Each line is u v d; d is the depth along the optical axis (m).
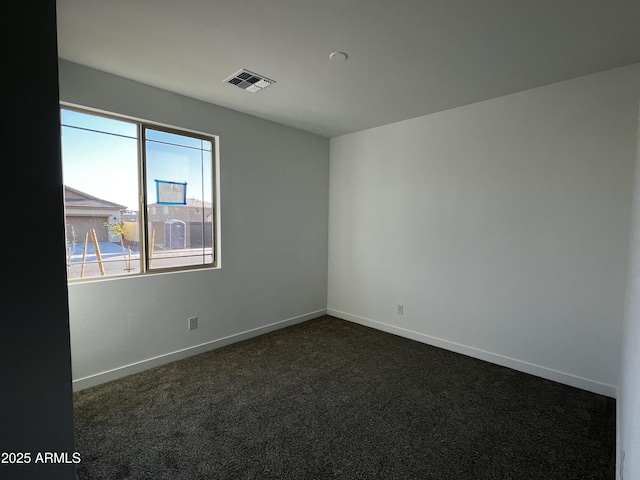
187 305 3.05
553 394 2.43
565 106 2.51
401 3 1.63
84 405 2.25
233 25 1.83
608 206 2.36
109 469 1.67
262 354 3.15
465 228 3.12
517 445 1.88
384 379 2.66
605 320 2.40
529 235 2.73
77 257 2.50
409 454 1.81
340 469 1.70
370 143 3.89
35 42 0.83
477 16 1.73
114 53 2.17
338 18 1.76
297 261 4.05
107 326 2.57
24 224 0.84
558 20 1.75
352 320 4.20
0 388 0.83
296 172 3.95
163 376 2.68
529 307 2.76
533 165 2.69
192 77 2.53
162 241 2.94
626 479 1.19
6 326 0.83
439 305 3.35
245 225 3.46
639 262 1.26
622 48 2.03
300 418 2.13
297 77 2.50
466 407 2.26
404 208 3.59
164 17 1.76
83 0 1.61
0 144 0.79
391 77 2.48
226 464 1.72
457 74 2.42
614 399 2.36
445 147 3.23
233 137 3.29
